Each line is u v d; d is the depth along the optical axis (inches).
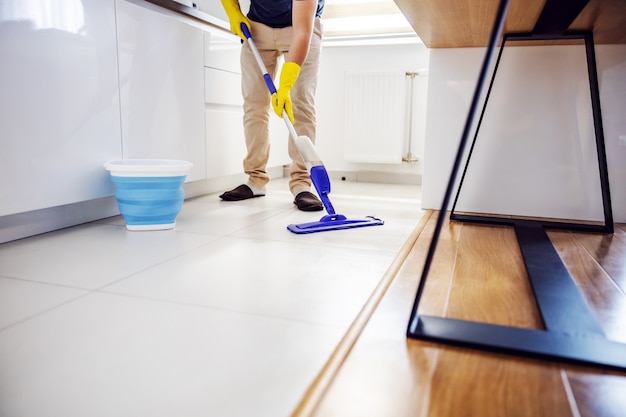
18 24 48.9
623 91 65.9
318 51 78.4
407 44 112.0
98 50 59.3
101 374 25.3
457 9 49.6
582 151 68.9
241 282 40.4
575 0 45.7
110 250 50.3
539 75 69.1
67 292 37.6
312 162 64.6
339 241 55.1
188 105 78.2
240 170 97.3
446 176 75.9
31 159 51.7
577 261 46.9
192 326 31.5
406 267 44.0
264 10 77.2
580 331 29.4
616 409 21.7
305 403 21.9
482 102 72.1
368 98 113.4
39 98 52.0
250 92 83.0
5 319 32.3
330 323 32.2
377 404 21.7
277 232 59.6
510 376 24.5
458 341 28.0
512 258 47.5
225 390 23.8
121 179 57.1
